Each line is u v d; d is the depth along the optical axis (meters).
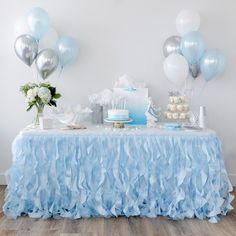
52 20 3.89
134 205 3.15
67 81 3.93
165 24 3.92
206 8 3.92
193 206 3.16
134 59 3.94
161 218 3.16
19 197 3.15
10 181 3.18
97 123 3.79
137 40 3.92
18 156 3.15
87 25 3.91
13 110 3.96
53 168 3.14
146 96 3.76
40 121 3.32
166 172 3.17
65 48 3.65
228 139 4.04
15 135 3.99
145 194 3.17
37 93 3.40
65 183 3.13
